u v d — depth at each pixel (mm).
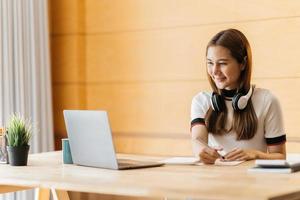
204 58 5301
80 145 3340
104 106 5883
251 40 5078
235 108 3461
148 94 5625
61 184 2736
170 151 5508
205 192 2328
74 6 5906
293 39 4887
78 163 3406
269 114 3516
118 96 5801
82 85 5965
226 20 5188
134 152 5723
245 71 3479
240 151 3346
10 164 3494
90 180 2762
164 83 5531
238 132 3482
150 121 5621
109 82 5848
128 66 5730
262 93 3547
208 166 3176
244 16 5102
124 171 3057
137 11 5648
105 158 3174
